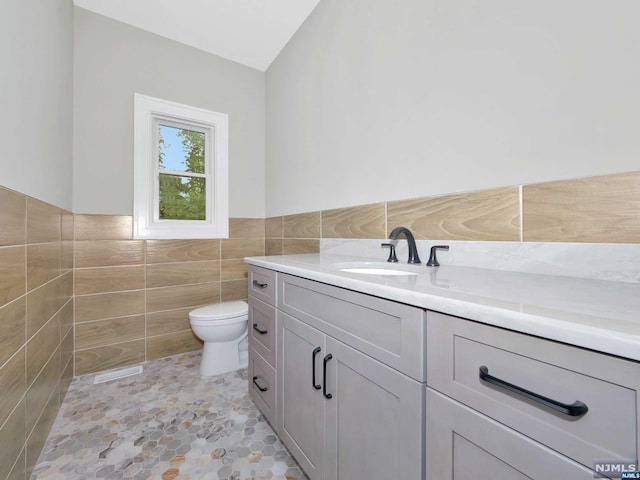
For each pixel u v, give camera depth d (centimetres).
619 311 44
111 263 191
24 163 99
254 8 185
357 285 74
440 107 112
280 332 115
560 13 80
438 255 113
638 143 68
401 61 127
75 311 179
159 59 208
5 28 85
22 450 95
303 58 198
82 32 181
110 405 148
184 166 228
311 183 190
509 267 92
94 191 185
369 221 145
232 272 239
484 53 98
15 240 89
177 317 214
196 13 189
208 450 117
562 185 80
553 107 82
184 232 218
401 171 128
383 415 68
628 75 70
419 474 58
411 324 60
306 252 195
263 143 255
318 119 183
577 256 78
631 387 34
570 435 39
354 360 76
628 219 69
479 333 49
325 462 88
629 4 69
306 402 98
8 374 84
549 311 44
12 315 87
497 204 95
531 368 42
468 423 50
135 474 105
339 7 163
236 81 241
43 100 119
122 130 194
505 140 93
